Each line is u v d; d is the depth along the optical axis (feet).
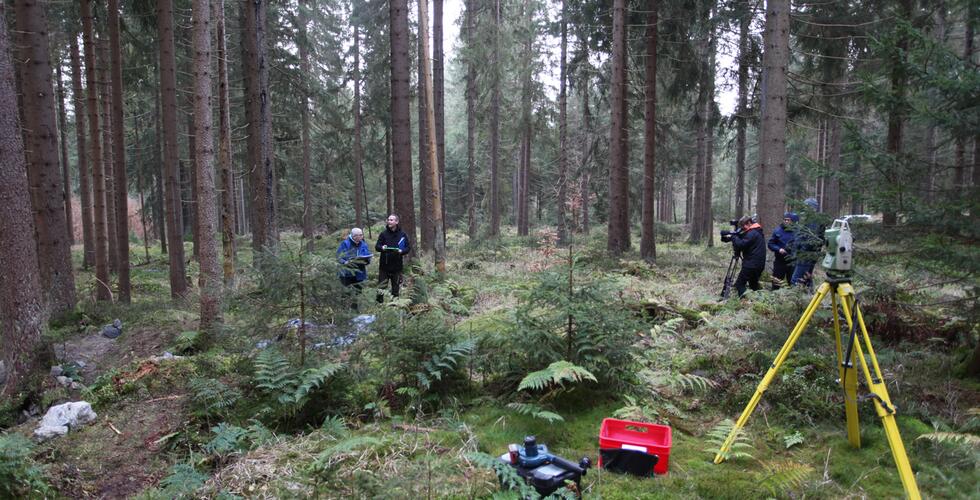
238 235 120.47
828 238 12.50
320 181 117.39
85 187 68.44
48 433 17.61
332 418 16.74
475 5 80.28
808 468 11.80
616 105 53.72
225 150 33.19
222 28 33.96
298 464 13.98
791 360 17.37
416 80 84.99
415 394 16.81
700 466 12.87
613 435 13.71
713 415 15.96
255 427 16.29
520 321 17.16
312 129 98.58
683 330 24.58
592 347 15.98
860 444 13.30
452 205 152.05
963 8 17.60
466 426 15.26
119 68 46.55
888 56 16.03
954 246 14.57
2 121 23.43
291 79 64.49
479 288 39.14
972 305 16.39
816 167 16.88
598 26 60.90
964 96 14.69
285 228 107.55
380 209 144.66
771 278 31.17
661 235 100.78
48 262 35.14
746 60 56.90
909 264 15.48
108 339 32.07
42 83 34.76
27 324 24.08
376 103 89.10
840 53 48.21
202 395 17.47
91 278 58.23
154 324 33.73
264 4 48.24
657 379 16.78
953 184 15.72
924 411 14.55
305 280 18.43
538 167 135.33
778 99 34.94
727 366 18.22
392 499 11.20
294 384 16.71
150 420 18.43
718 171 153.17
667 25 56.70
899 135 42.65
